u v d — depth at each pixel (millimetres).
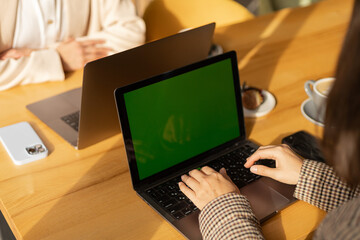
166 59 1146
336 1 1974
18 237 898
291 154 985
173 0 2020
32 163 1069
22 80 1380
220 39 1655
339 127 549
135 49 1041
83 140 1095
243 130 1140
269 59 1533
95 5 1710
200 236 849
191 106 1045
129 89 942
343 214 594
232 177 1004
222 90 1092
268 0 2957
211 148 1086
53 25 1655
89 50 1555
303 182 925
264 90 1350
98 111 1060
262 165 996
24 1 1562
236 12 2031
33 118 1235
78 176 1030
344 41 538
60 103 1300
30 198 963
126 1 1812
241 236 788
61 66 1424
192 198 907
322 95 1158
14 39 1612
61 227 889
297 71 1466
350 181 599
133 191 985
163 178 1008
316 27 1749
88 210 931
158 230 881
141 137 971
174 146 1026
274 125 1210
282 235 866
